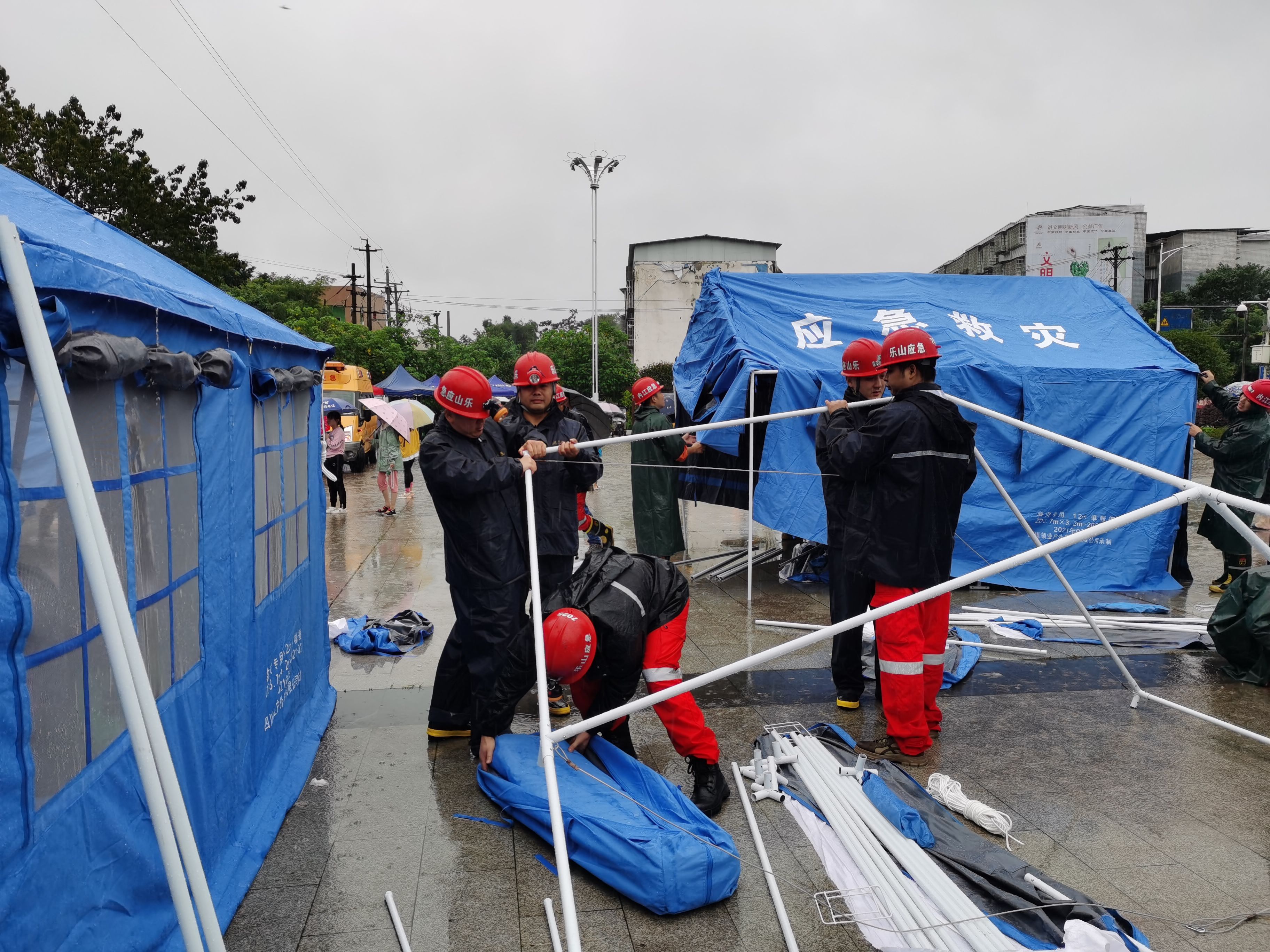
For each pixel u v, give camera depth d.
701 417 8.11
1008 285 8.69
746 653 5.75
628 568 3.39
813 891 2.91
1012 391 7.38
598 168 33.78
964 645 5.52
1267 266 75.31
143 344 2.25
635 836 2.84
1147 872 3.03
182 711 2.63
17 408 1.76
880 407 4.08
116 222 22.94
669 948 2.61
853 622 2.88
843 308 8.06
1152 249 75.00
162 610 2.50
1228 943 2.63
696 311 8.82
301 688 4.22
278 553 3.82
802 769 3.67
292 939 2.63
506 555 3.84
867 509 4.01
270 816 3.28
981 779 3.78
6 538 1.67
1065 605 6.98
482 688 3.85
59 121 22.28
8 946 1.66
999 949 2.45
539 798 3.20
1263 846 3.21
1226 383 43.53
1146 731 4.34
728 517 13.04
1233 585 5.19
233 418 3.14
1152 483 7.49
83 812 2.00
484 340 62.78
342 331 36.66
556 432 4.32
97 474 2.12
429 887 2.92
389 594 7.46
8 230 1.57
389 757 4.00
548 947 2.61
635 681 3.37
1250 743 4.19
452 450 3.71
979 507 7.49
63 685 1.95
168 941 2.36
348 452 18.98
